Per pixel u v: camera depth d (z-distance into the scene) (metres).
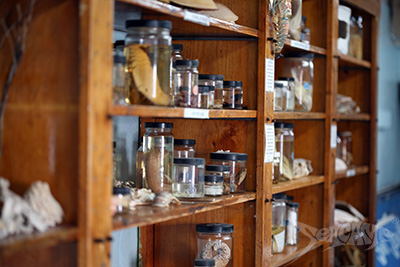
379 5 3.89
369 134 3.88
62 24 1.49
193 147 2.29
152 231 2.54
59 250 1.48
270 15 2.38
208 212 2.47
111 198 1.56
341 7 3.38
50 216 1.44
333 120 3.15
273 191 2.48
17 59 1.51
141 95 1.74
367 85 3.88
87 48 1.41
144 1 1.65
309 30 2.89
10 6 1.63
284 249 2.80
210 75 2.17
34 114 1.55
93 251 1.45
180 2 1.98
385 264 4.36
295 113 2.70
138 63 1.74
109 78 1.47
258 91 2.36
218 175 2.19
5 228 1.33
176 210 1.83
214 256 2.21
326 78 3.08
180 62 1.96
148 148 2.09
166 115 1.76
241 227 2.41
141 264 2.47
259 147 2.36
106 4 1.45
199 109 1.94
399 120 6.10
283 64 2.90
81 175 1.43
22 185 1.58
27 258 1.52
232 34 2.31
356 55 3.66
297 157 3.18
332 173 3.15
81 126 1.42
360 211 3.91
